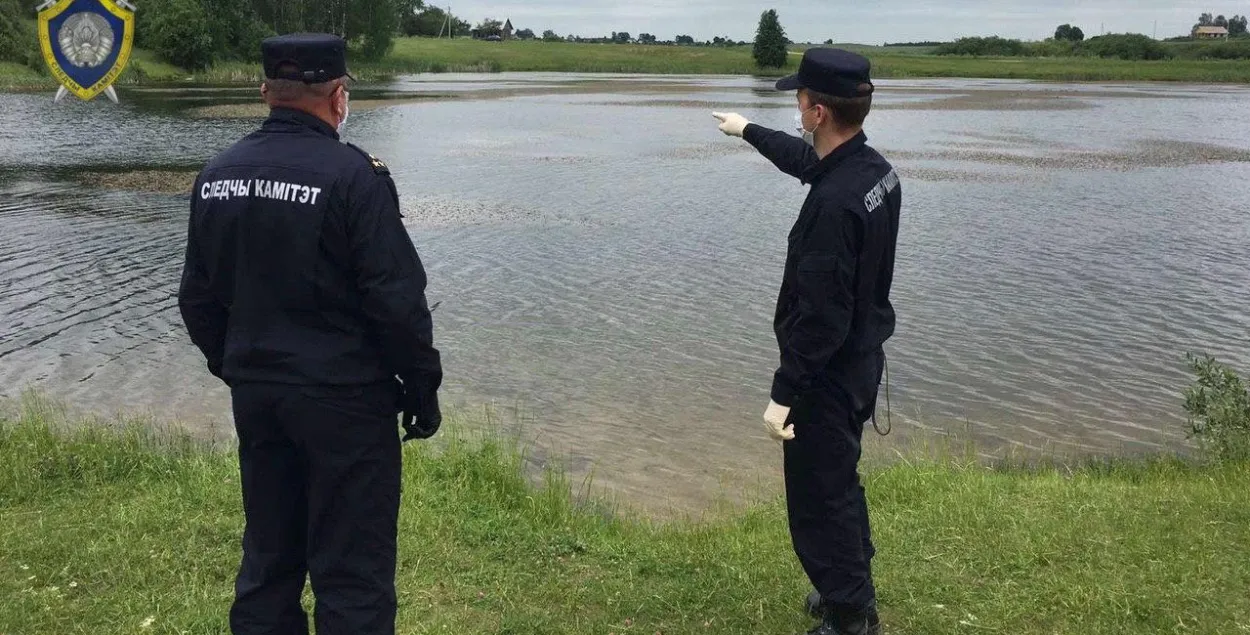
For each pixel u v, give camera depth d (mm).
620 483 7871
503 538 5012
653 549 5000
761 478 8094
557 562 4758
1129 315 13852
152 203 21094
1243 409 8031
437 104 54906
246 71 79375
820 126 3623
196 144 32844
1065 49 149375
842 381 3699
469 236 18516
